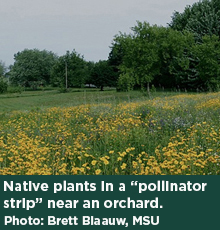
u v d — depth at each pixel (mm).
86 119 11992
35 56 98250
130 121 9469
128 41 33594
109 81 68375
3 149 7875
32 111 16422
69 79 69562
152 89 33844
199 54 34406
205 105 13039
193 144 7242
